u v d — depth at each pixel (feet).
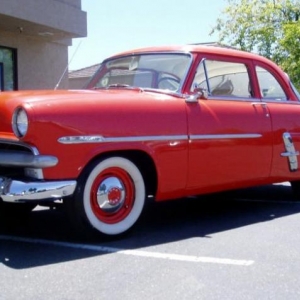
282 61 57.93
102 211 14.89
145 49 18.92
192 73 17.13
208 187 17.02
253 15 61.72
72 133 13.83
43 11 38.73
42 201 13.84
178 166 15.98
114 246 14.74
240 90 18.65
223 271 12.74
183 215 19.16
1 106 14.48
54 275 12.40
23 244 15.01
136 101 15.39
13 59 43.09
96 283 11.91
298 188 21.76
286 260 13.62
